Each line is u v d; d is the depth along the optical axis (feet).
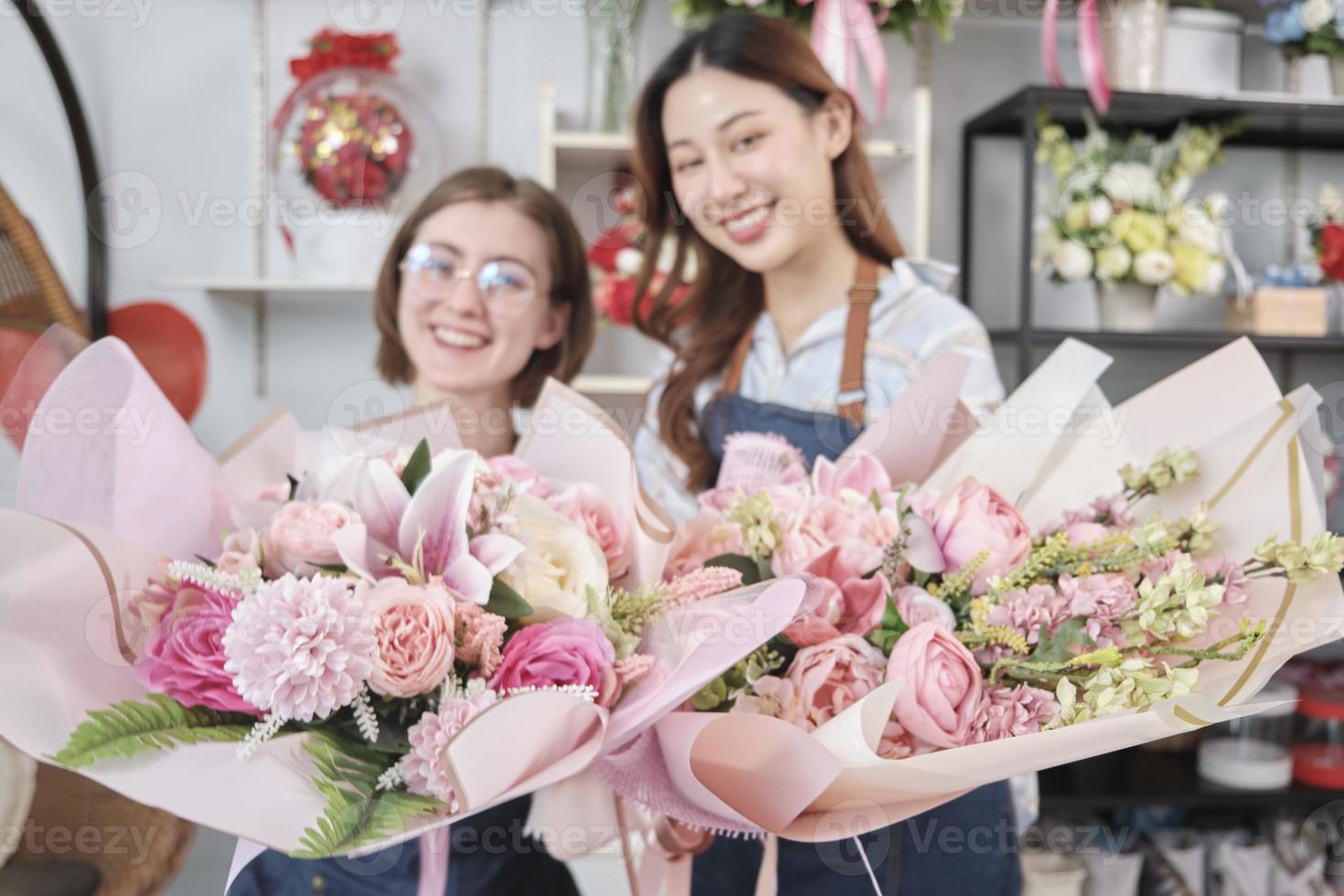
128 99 7.19
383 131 5.72
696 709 1.94
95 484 1.94
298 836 1.53
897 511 2.20
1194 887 6.72
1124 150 6.76
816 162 4.29
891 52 7.55
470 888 2.45
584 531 2.03
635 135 4.57
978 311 7.66
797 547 2.08
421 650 1.69
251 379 7.36
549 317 3.98
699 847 2.14
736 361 4.59
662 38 7.10
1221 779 6.85
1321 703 6.79
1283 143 7.74
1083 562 2.06
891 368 4.30
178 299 7.27
